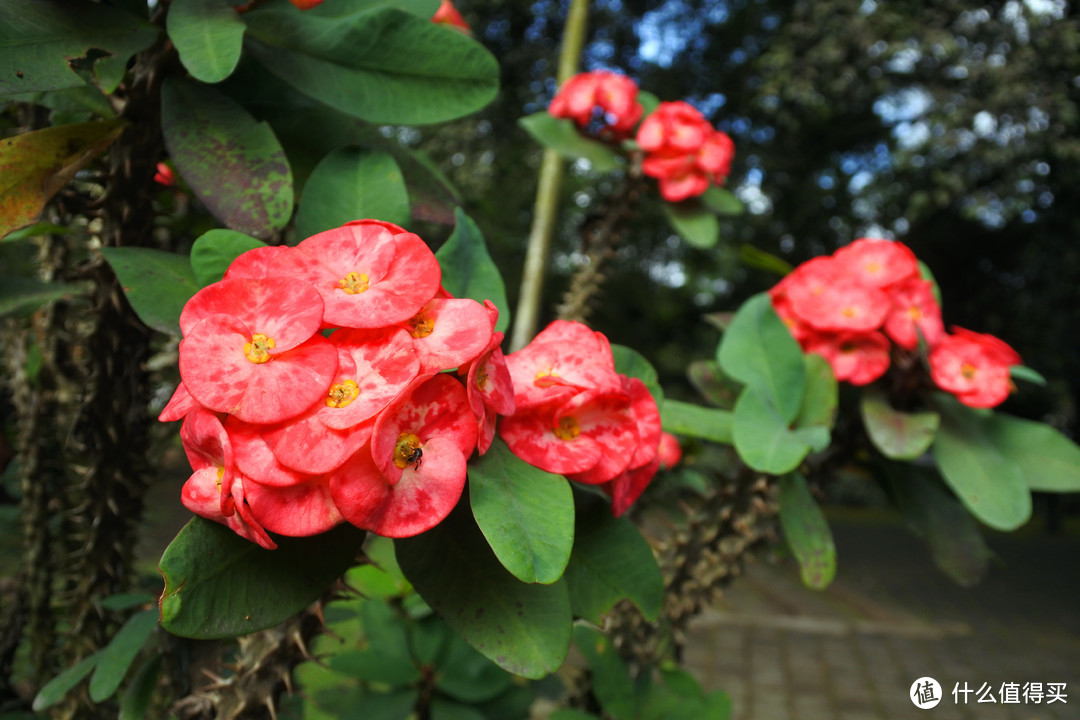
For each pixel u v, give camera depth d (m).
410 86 0.24
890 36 1.62
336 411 0.16
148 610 0.28
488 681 0.44
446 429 0.17
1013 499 0.34
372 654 0.43
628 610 0.36
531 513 0.18
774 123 2.05
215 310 0.17
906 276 0.36
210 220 0.33
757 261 0.43
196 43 0.21
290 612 0.18
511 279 1.89
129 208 0.26
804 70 1.69
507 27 1.83
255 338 0.16
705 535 0.38
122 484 0.29
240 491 0.16
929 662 1.25
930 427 0.35
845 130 2.07
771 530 0.38
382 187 0.22
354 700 0.45
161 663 0.27
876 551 2.14
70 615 0.32
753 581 1.70
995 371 0.35
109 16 0.22
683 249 2.26
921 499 0.39
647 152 0.52
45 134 0.22
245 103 0.26
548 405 0.20
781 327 0.33
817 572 0.33
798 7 1.71
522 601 0.19
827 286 0.36
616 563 0.22
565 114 0.52
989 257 2.56
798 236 2.25
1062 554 2.25
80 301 0.34
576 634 0.35
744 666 1.20
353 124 0.26
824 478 0.40
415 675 0.43
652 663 0.37
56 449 0.37
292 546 0.18
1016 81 1.55
